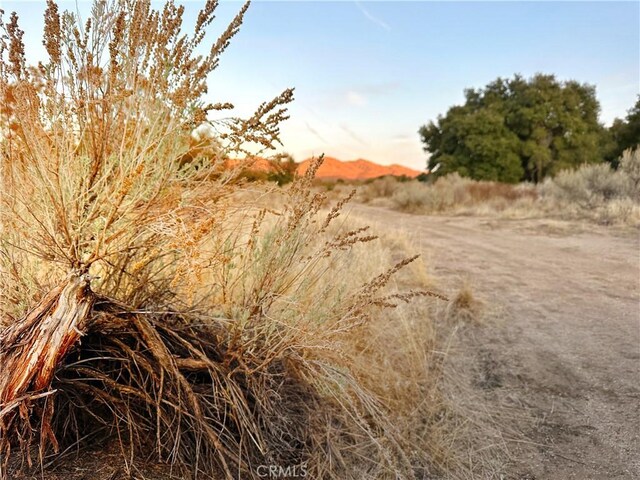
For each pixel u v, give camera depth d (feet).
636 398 10.43
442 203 65.87
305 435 7.50
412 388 9.73
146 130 6.06
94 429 6.34
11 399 5.06
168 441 6.32
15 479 5.33
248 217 7.76
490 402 10.26
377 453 7.73
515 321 15.80
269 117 6.45
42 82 5.74
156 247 6.50
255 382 7.11
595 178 52.54
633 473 7.88
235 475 6.40
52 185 5.50
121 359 6.40
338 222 19.79
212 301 8.15
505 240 35.37
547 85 115.14
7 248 6.30
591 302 18.20
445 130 122.21
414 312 13.53
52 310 5.45
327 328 8.11
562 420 9.61
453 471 7.77
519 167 108.27
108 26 5.51
